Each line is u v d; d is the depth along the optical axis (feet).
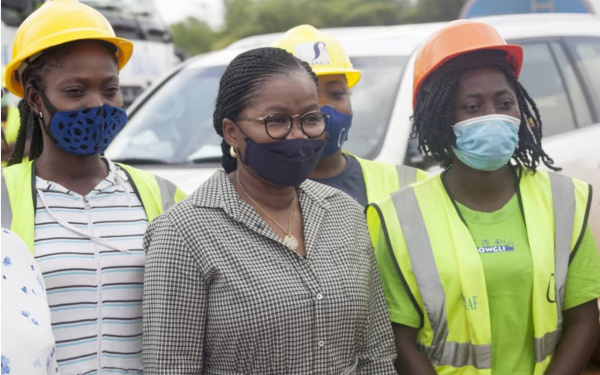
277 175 8.07
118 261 8.64
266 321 7.66
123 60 9.39
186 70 18.25
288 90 7.95
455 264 9.07
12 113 17.99
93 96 8.59
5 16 25.90
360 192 11.50
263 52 8.18
